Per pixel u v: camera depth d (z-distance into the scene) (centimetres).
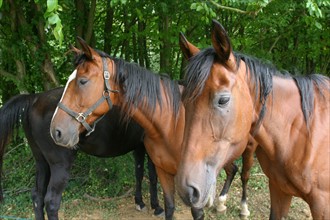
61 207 390
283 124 181
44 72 460
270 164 198
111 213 385
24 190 415
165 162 281
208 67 149
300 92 185
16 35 450
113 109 322
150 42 584
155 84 268
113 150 341
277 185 202
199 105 149
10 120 321
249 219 365
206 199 147
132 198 422
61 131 256
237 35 498
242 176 360
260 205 394
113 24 569
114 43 534
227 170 367
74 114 257
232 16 493
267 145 183
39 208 339
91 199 409
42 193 339
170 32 437
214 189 151
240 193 421
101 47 567
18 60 464
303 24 494
